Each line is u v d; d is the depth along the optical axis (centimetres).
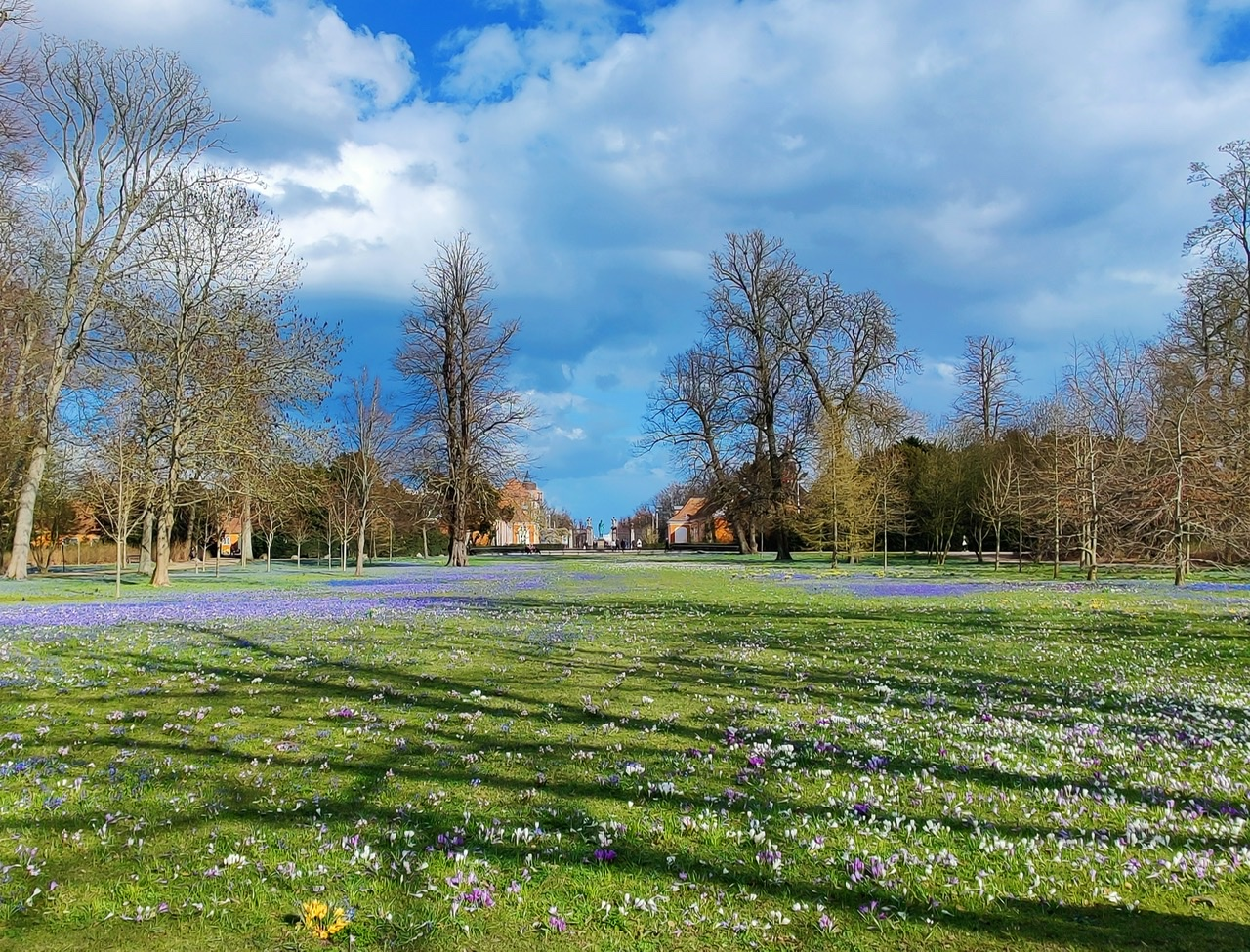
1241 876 480
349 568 5697
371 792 637
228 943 404
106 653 1319
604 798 625
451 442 5450
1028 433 5956
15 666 1184
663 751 762
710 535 10269
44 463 3531
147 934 412
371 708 941
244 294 3625
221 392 3541
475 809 597
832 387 5691
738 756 746
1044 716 909
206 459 3578
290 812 591
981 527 5634
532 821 573
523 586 3275
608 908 439
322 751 756
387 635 1599
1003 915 438
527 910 441
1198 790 641
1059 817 577
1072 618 1934
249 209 3656
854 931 422
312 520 6150
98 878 474
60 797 611
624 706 958
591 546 14975
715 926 425
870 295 5656
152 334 3503
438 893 456
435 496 5559
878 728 844
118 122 3544
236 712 911
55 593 2859
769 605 2300
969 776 680
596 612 2091
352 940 404
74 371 3603
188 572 4938
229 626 1748
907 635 1623
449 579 3891
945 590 2981
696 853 518
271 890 458
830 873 489
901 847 525
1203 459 3008
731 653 1369
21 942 400
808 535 5238
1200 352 3938
